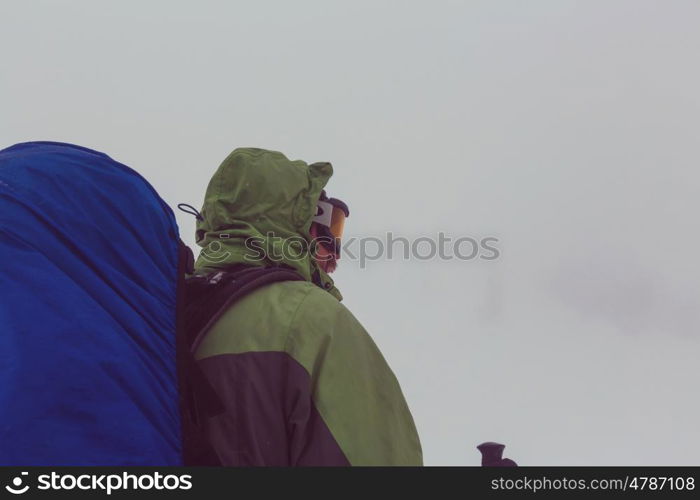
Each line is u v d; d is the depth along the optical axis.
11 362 2.41
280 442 3.03
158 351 2.83
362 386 3.13
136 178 3.23
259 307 3.30
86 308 2.64
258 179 3.86
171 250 3.16
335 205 4.40
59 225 2.84
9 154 3.14
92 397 2.45
